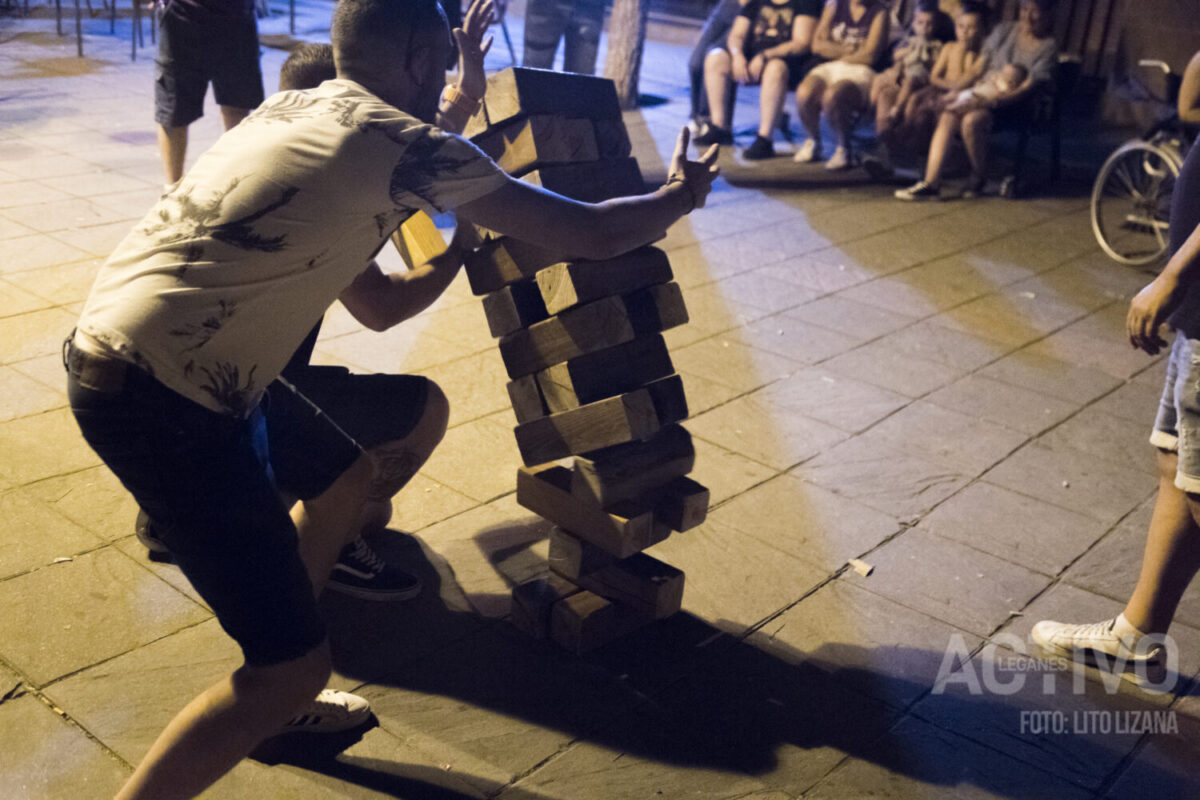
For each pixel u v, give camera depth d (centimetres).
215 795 235
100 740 246
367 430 291
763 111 882
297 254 192
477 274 277
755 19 888
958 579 340
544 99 259
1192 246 251
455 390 440
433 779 245
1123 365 524
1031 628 319
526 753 255
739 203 757
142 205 621
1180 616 329
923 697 286
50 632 279
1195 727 283
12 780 233
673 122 982
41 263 523
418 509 354
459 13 636
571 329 265
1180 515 283
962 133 801
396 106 210
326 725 251
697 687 283
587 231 220
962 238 714
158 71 612
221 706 202
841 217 744
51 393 404
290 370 282
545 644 295
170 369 185
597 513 281
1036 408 470
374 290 264
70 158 700
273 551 202
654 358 283
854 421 445
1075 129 1053
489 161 206
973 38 817
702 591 324
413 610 304
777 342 521
